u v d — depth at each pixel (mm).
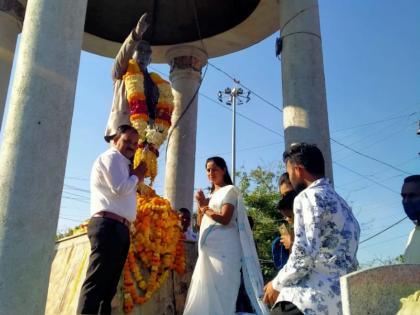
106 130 7289
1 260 4801
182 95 11992
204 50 12391
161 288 6121
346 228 3596
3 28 9680
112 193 5055
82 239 6289
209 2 12156
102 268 4797
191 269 6672
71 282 6020
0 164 5211
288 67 8133
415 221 4305
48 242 5102
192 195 11594
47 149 5289
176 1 12391
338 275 3469
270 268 21797
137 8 12406
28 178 5109
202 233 6133
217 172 6477
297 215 3611
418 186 4277
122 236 4980
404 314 2822
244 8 11414
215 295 5738
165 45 12422
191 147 11797
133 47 7145
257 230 24328
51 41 5645
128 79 7211
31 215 5020
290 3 8516
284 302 3518
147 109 7332
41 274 4973
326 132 7723
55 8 5773
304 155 3902
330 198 3617
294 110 7797
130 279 5676
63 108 5527
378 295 3111
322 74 8141
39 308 4906
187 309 5781
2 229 4906
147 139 7074
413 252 4156
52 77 5523
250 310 6012
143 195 6617
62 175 5395
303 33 8227
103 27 12234
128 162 5391
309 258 3434
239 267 5945
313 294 3414
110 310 4918
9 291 4723
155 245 6066
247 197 26031
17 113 5332
